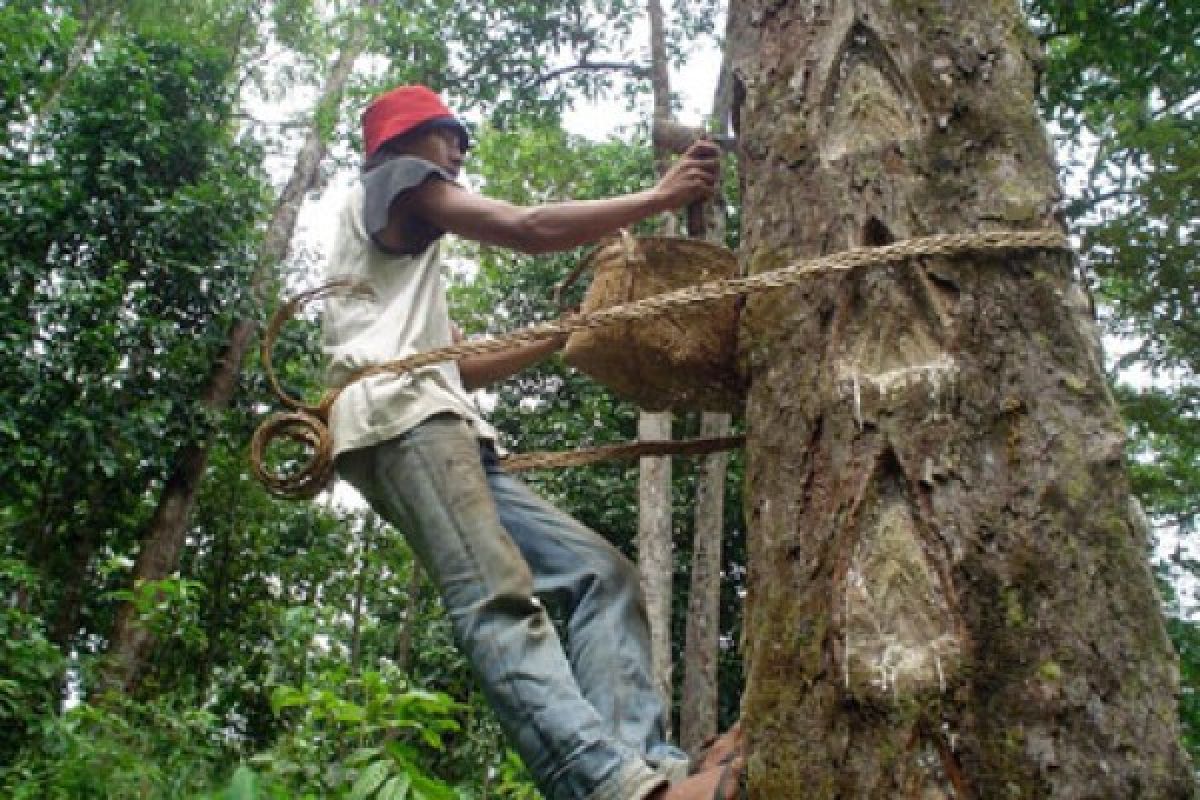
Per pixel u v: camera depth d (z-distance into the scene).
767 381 1.79
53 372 8.18
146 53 9.62
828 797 1.45
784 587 1.63
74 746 5.02
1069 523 1.52
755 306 1.85
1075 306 1.68
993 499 1.53
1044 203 1.73
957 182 1.74
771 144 1.92
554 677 1.87
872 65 1.85
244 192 9.38
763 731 1.57
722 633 9.88
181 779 5.01
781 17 2.01
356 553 12.39
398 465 2.05
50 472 8.52
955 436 1.57
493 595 1.93
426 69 9.98
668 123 2.19
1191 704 8.16
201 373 9.43
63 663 6.51
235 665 10.17
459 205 2.15
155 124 9.07
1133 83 6.34
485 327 10.98
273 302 10.03
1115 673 1.44
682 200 2.05
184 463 9.39
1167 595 10.00
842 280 1.72
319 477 2.19
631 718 2.05
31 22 9.20
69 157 8.88
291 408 2.28
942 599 1.49
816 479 1.65
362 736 3.88
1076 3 6.01
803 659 1.55
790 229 1.84
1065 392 1.60
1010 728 1.40
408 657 10.75
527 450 10.18
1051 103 6.52
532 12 9.90
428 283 2.30
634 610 2.21
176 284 9.18
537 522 2.27
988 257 1.68
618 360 2.04
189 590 7.64
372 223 2.21
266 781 3.65
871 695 1.45
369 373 2.11
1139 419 9.62
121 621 8.52
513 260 10.93
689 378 2.03
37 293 8.49
